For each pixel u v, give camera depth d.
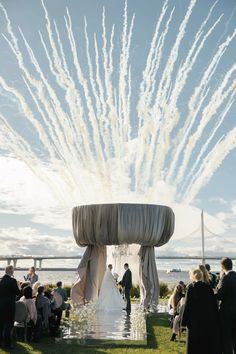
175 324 9.97
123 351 8.81
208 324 6.36
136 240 14.98
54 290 11.39
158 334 10.85
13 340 10.03
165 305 17.80
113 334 10.61
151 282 15.54
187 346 6.39
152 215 14.91
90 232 15.05
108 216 14.94
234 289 6.65
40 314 10.17
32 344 9.53
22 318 9.64
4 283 9.21
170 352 8.73
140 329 11.27
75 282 15.48
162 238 15.44
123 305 15.36
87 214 15.13
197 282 6.55
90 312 13.16
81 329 11.23
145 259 15.68
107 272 15.67
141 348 9.16
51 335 10.70
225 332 6.54
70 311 13.85
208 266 9.02
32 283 13.90
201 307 6.41
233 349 6.68
